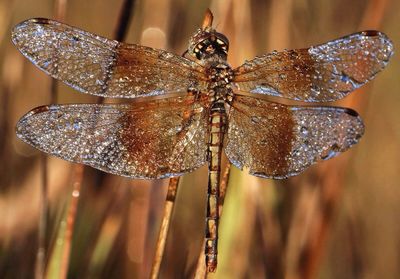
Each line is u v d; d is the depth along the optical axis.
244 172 0.51
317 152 0.49
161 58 0.50
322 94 0.50
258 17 0.53
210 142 0.50
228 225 0.51
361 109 0.52
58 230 0.50
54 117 0.49
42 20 0.49
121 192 0.53
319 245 0.52
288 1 0.53
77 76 0.50
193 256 0.53
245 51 0.51
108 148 0.49
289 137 0.50
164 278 0.53
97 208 0.53
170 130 0.50
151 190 0.52
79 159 0.49
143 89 0.50
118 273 0.53
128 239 0.53
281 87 0.50
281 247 0.52
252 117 0.50
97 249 0.53
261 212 0.52
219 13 0.51
